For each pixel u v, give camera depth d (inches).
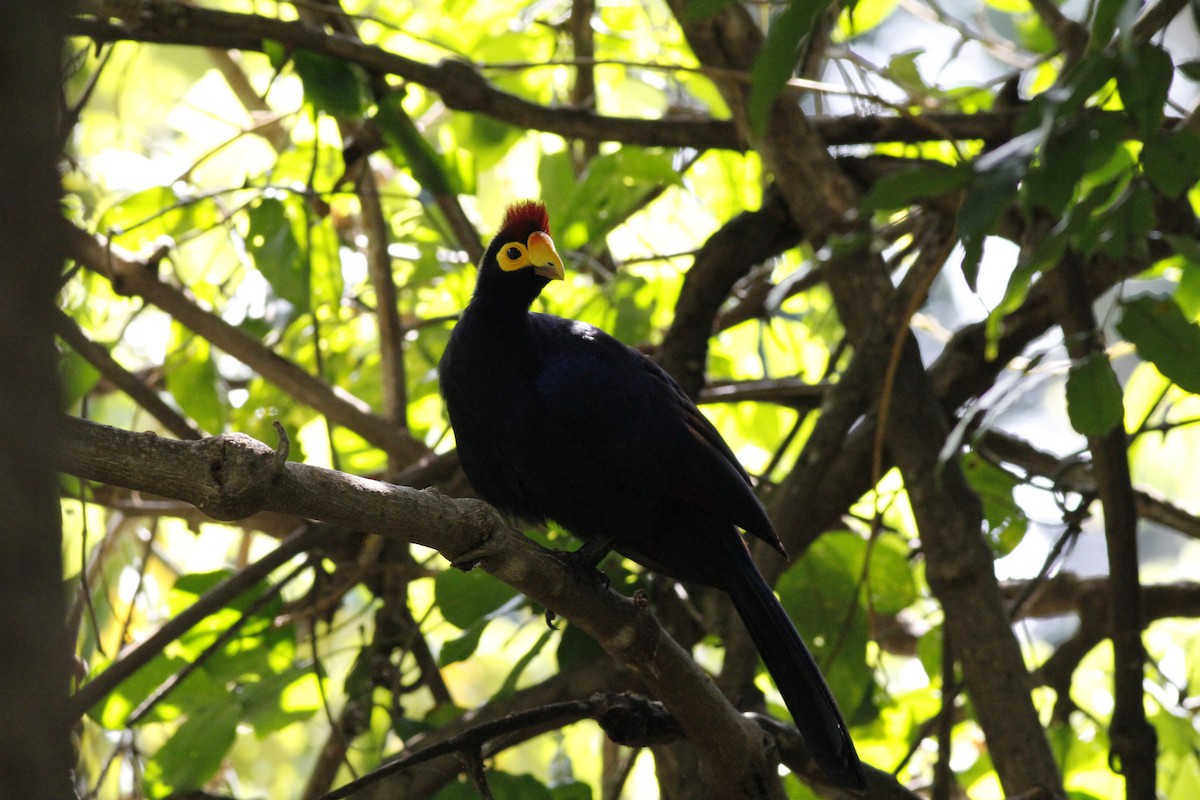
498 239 277.0
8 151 68.8
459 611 315.6
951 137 347.3
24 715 68.6
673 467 263.7
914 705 405.1
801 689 253.4
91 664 404.2
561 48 462.9
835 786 249.8
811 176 347.3
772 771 251.0
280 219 346.0
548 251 270.7
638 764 464.8
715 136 372.8
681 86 482.0
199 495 173.5
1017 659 314.2
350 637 487.2
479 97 362.0
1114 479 314.8
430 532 200.4
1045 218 325.1
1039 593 409.4
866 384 336.8
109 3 334.3
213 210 385.4
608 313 408.8
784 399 399.2
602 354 273.1
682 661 235.5
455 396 276.1
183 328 408.5
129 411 493.4
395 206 475.2
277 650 360.8
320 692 339.6
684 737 246.8
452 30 471.8
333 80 351.6
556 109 370.0
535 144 477.4
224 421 385.4
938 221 348.2
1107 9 207.3
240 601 359.3
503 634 483.8
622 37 461.1
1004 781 307.3
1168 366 229.1
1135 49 204.4
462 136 416.8
